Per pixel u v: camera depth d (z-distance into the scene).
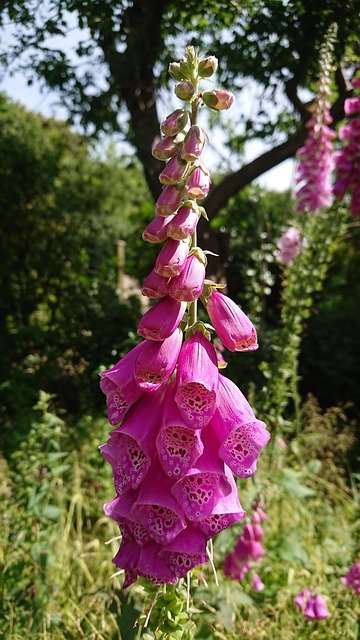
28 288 1.29
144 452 0.24
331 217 0.72
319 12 0.92
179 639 0.27
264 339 1.02
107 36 1.02
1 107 1.41
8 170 1.26
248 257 1.34
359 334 1.17
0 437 0.85
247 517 0.50
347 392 1.14
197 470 0.24
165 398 0.25
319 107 0.73
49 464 0.58
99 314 1.16
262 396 0.72
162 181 0.23
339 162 0.71
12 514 0.54
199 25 1.09
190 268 0.24
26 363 1.15
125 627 0.34
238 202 1.38
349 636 0.46
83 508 0.68
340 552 0.58
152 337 0.24
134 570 0.26
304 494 0.60
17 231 1.29
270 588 0.53
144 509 0.25
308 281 0.71
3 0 0.95
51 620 0.45
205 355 0.24
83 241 1.44
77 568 0.56
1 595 0.49
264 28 0.96
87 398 1.00
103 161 2.21
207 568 0.50
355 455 0.83
